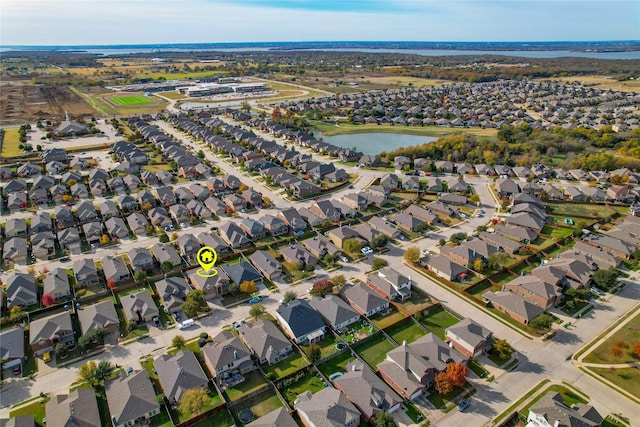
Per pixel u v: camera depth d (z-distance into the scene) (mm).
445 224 128875
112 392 65500
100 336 77750
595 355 76250
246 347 75438
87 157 189625
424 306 89688
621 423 62625
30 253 108688
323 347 78438
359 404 63656
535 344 79000
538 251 110562
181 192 145125
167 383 67188
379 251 112750
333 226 124812
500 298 89500
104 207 131625
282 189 157000
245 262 104375
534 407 61438
